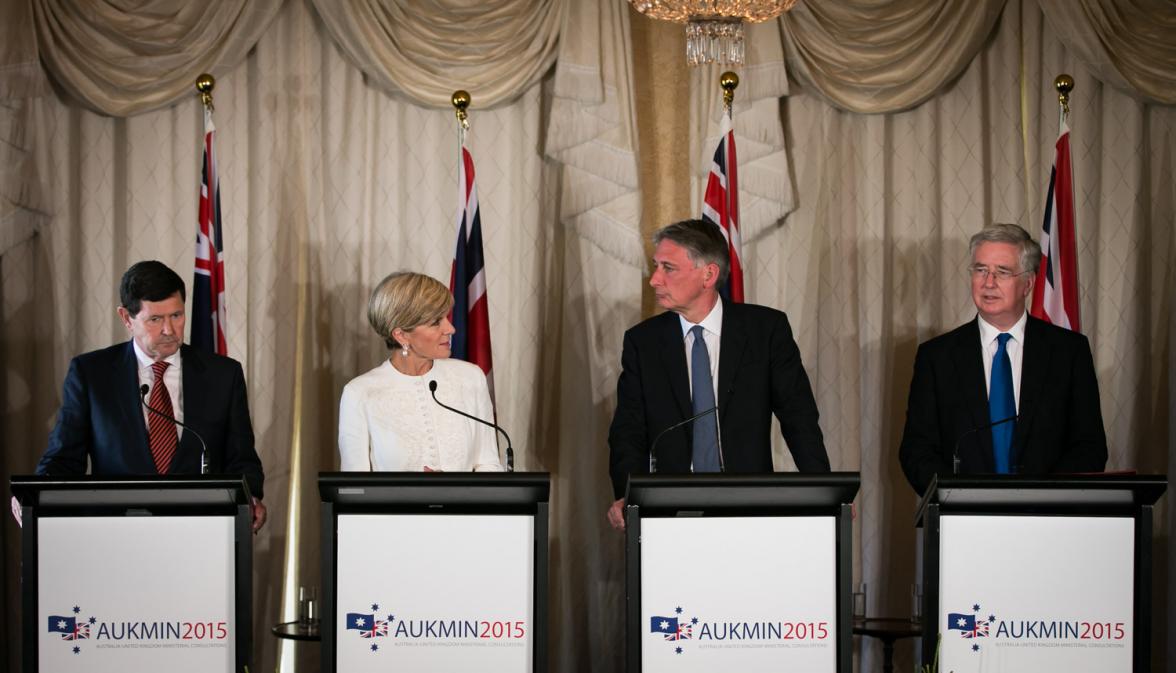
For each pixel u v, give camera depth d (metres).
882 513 6.25
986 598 3.78
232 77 6.13
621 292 6.11
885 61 6.20
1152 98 6.17
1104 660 3.78
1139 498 3.75
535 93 6.25
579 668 6.12
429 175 6.25
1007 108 6.32
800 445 4.86
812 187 6.26
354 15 6.00
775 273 6.28
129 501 3.70
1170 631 6.13
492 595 3.68
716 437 4.93
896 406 6.31
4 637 5.85
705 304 5.06
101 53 5.91
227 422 4.91
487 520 3.69
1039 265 5.12
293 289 6.05
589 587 6.13
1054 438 5.01
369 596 3.66
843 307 6.23
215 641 3.72
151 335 4.72
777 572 3.68
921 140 6.33
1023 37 6.31
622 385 5.10
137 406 4.77
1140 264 6.26
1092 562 3.79
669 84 6.41
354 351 6.12
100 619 3.70
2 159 5.77
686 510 3.67
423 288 4.53
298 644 6.00
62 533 3.70
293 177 6.09
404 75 6.06
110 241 6.05
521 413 6.19
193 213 6.11
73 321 5.99
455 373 4.66
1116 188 6.29
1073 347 5.09
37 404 5.93
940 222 6.33
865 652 6.22
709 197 5.73
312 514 6.01
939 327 6.31
